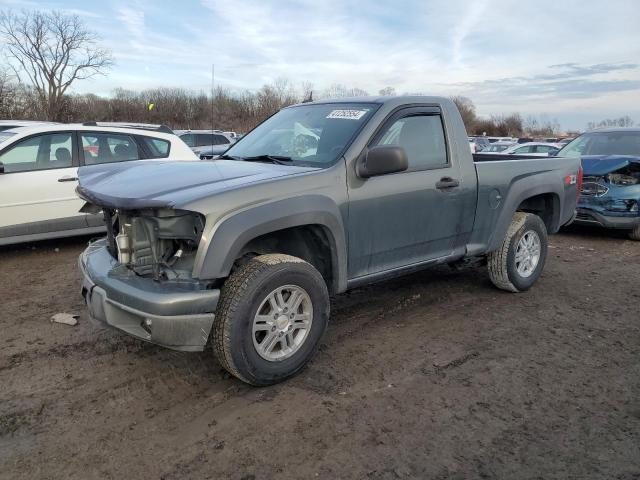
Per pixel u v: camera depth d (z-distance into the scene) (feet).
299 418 9.96
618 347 13.38
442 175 14.16
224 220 9.95
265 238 11.85
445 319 15.19
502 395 10.89
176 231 10.14
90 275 11.21
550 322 15.05
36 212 21.52
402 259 13.82
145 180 11.09
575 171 18.95
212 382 11.36
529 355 12.82
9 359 12.42
